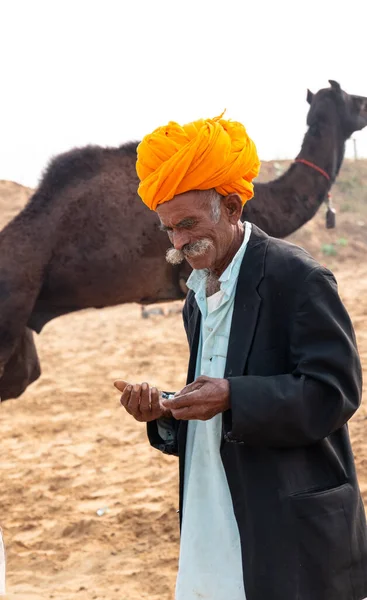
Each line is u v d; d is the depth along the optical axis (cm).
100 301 653
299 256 274
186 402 259
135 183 648
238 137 276
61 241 636
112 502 648
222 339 284
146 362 1067
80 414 894
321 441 273
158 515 609
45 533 611
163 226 282
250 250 280
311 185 732
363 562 279
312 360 262
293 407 257
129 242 640
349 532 270
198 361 299
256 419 256
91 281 641
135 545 579
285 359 273
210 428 283
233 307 279
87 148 656
